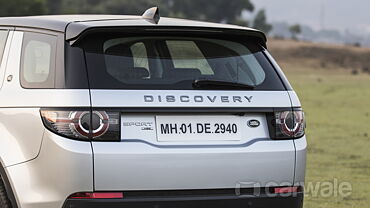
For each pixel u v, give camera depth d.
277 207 5.50
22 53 5.76
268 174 5.45
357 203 8.92
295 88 37.91
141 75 5.34
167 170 5.21
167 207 5.23
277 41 114.81
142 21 5.62
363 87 38.19
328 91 35.28
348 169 11.61
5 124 5.57
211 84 5.41
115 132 5.16
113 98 5.19
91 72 5.25
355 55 103.00
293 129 5.54
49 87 5.31
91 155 5.09
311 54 103.38
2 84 5.81
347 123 19.69
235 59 5.61
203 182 5.30
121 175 5.14
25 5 99.81
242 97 5.44
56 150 5.12
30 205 5.27
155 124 5.27
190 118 5.34
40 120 5.24
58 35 5.46
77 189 5.09
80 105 5.14
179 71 5.44
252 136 5.46
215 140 5.37
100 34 5.40
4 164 5.46
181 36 5.60
